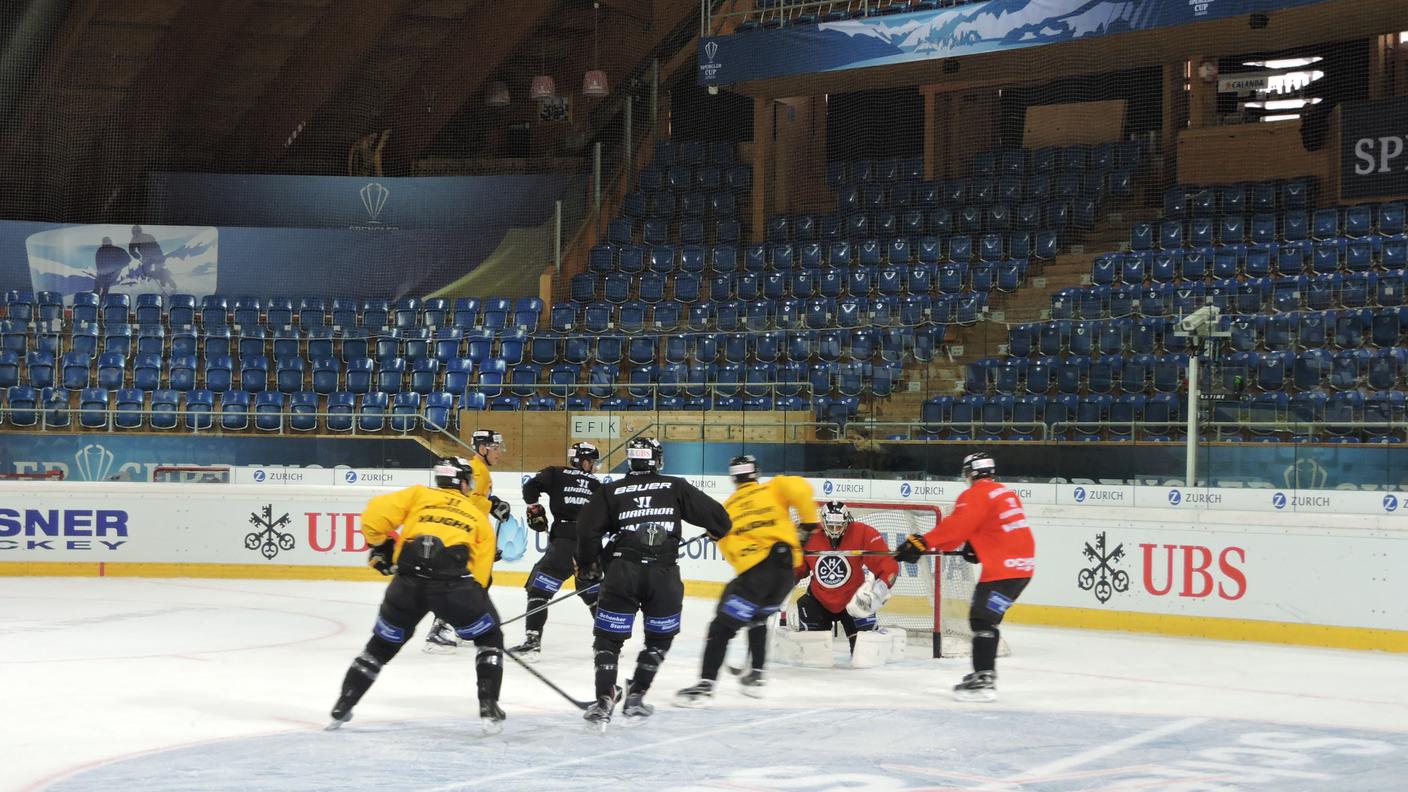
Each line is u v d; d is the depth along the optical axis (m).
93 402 20.31
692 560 15.16
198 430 18.98
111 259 23.88
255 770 6.51
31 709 8.13
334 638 11.45
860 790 6.20
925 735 7.53
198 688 8.92
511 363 21.31
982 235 22.89
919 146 25.81
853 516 11.48
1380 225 20.41
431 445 17.77
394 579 7.42
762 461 15.91
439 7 26.23
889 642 10.28
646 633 7.83
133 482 16.86
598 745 7.16
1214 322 14.08
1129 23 20.38
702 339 20.03
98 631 11.77
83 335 22.09
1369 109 21.22
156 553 16.56
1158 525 12.48
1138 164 23.55
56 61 24.97
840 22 22.81
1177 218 22.17
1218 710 8.48
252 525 16.55
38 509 16.50
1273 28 20.80
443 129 28.70
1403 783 6.45
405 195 25.00
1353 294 18.09
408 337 22.00
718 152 25.94
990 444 14.86
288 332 22.25
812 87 24.23
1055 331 17.64
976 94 25.22
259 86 27.03
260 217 25.11
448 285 24.30
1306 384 16.64
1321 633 11.62
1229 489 13.23
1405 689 9.39
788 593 8.57
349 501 16.39
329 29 25.75
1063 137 25.05
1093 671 10.12
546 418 17.16
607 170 25.83
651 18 27.39
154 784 6.21
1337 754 7.12
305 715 7.99
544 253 24.28
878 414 16.53
